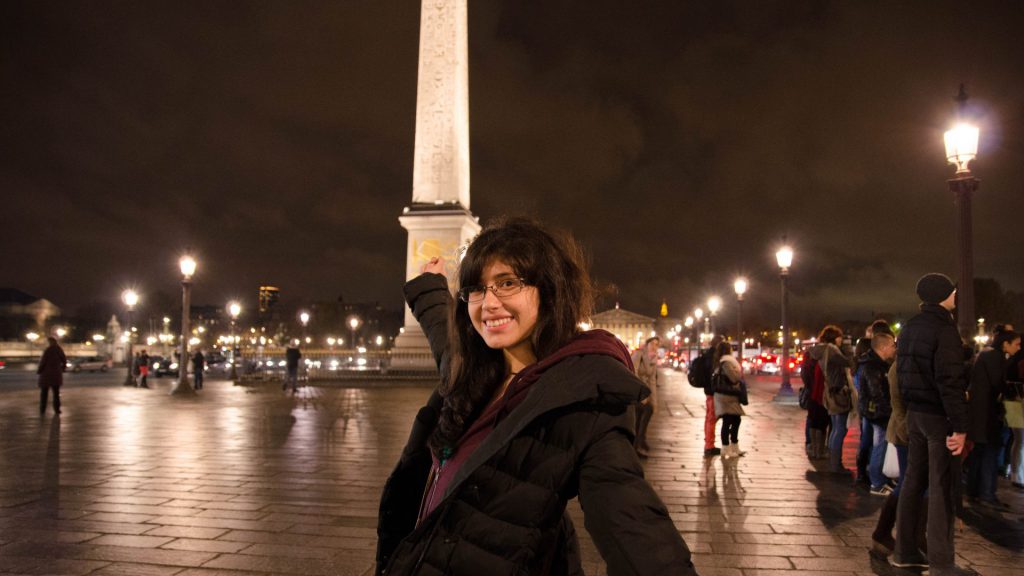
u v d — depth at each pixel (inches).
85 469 402.3
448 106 1309.1
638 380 72.1
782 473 408.8
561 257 84.6
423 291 122.2
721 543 264.7
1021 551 258.7
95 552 244.4
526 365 85.2
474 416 84.5
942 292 231.5
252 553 244.2
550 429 73.0
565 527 84.2
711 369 477.4
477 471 73.6
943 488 227.5
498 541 70.9
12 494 335.0
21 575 220.2
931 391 229.3
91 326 4827.8
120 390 1170.6
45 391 713.6
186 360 1061.1
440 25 1317.7
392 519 91.4
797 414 761.6
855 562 242.8
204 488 350.6
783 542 266.1
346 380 1289.4
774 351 2635.3
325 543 256.2
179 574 222.5
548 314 82.4
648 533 65.8
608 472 69.2
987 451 341.7
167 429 599.8
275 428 608.7
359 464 421.4
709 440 475.8
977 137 404.8
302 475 385.7
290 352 1048.8
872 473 353.7
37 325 4576.8
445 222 1274.6
